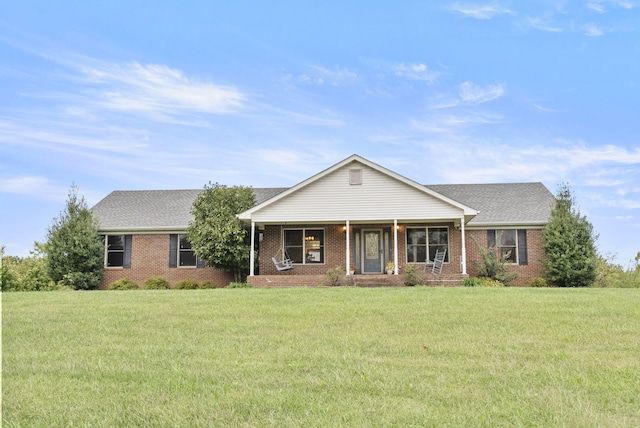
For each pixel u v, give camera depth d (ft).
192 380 20.26
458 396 18.16
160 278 81.15
